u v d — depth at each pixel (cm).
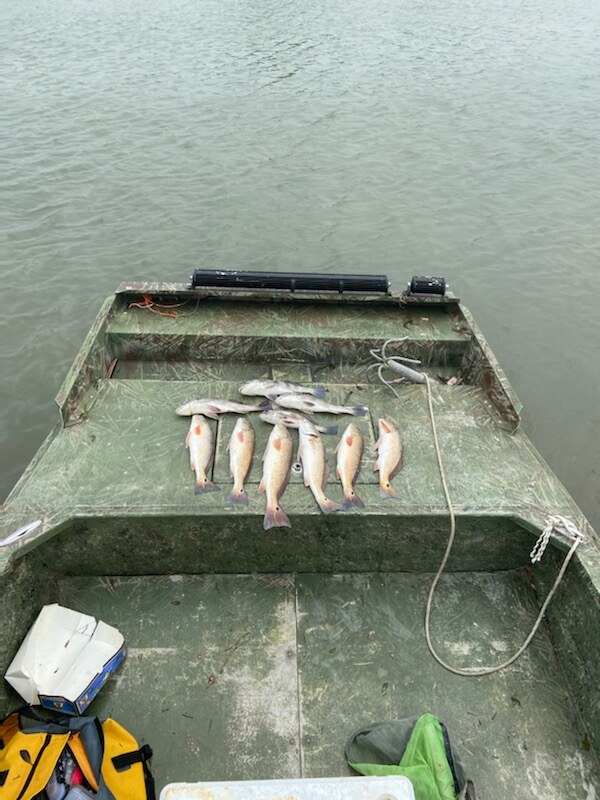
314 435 197
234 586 191
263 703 166
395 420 213
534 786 154
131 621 181
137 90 779
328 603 188
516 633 183
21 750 144
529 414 351
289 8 1282
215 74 852
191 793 110
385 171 598
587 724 162
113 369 250
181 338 250
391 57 959
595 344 399
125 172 573
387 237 496
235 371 256
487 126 703
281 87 810
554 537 173
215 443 201
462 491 186
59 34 1041
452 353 256
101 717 162
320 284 262
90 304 411
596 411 353
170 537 181
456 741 161
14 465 310
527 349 394
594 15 1282
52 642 164
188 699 166
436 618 185
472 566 195
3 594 160
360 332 257
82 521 174
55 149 609
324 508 177
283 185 566
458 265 467
